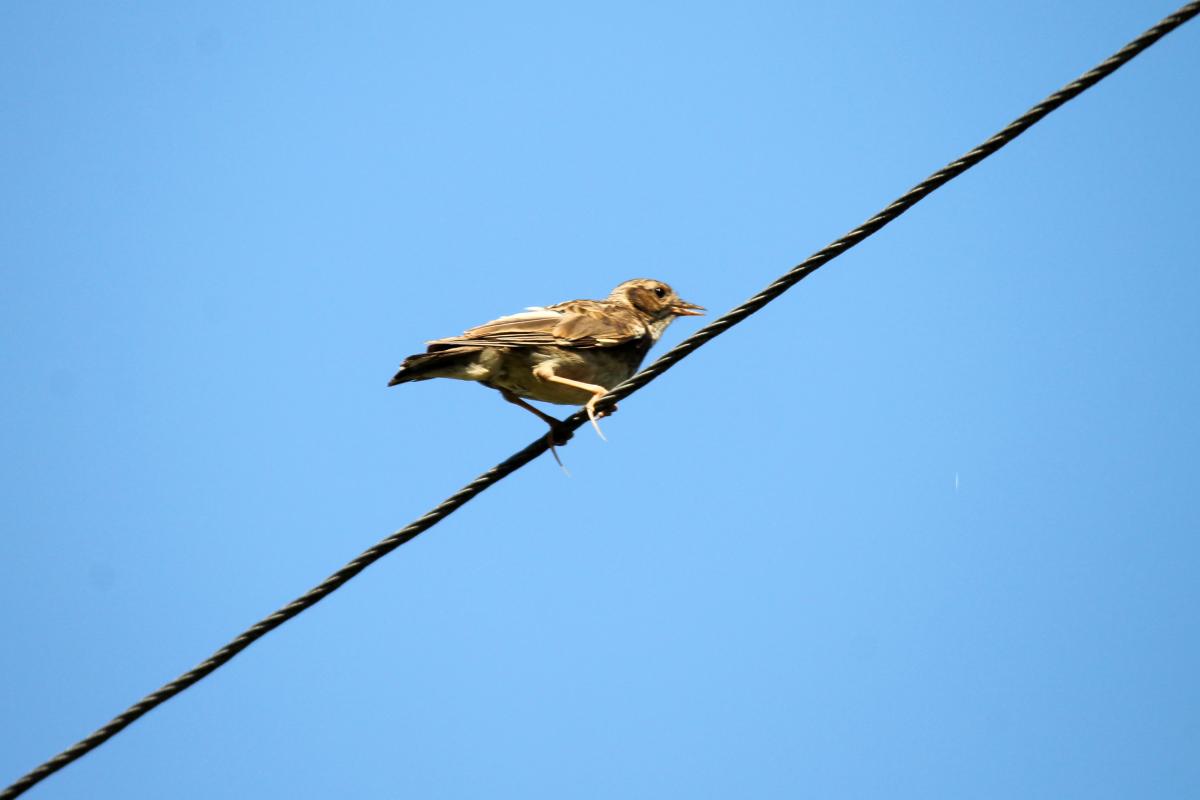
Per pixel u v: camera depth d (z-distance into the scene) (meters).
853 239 11.01
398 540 11.50
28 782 10.52
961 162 10.58
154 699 10.66
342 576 11.21
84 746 10.59
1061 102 10.15
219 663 10.80
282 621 10.98
